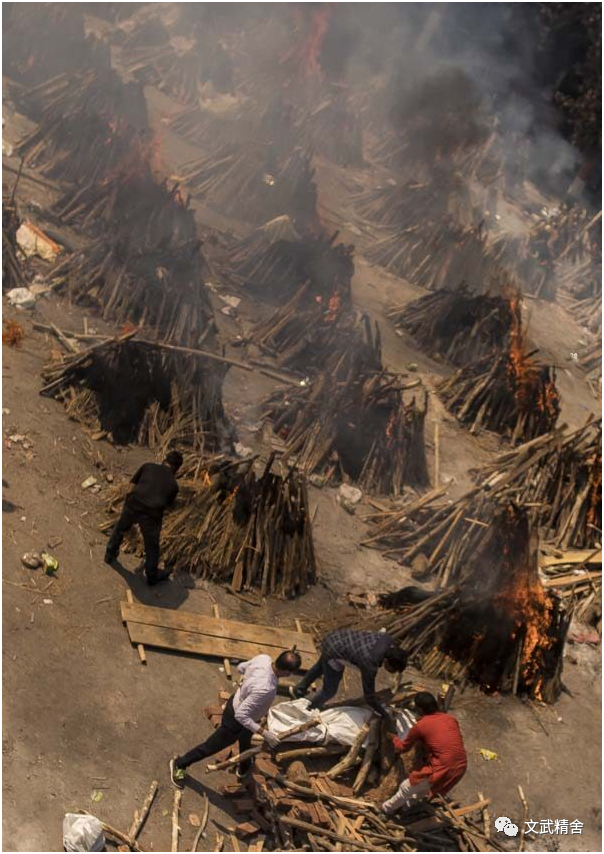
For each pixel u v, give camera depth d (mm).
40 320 12852
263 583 10625
